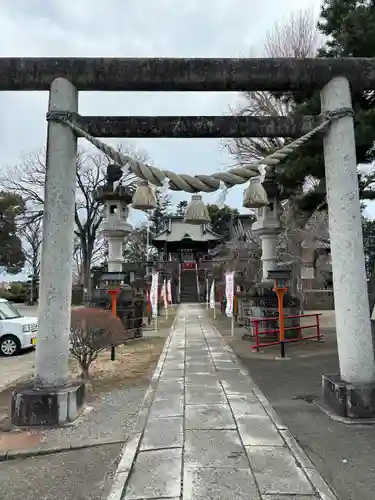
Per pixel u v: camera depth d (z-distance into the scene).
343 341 4.95
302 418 4.78
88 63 5.09
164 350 10.47
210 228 46.97
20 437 4.25
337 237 5.03
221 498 2.95
